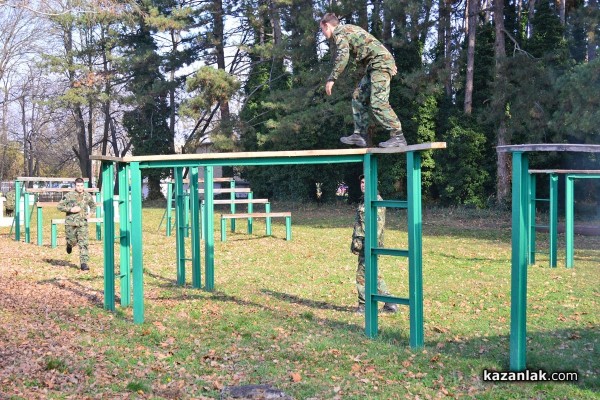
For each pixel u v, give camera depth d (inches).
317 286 457.1
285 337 311.3
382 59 305.6
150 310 374.6
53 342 287.9
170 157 336.5
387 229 895.7
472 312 372.8
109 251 373.4
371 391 232.7
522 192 260.7
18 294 407.5
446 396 228.5
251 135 1390.3
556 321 347.3
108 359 267.3
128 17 1017.5
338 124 1312.7
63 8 915.4
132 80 1598.2
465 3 1501.0
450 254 631.2
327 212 1208.2
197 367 260.8
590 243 748.0
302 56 1229.1
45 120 2150.6
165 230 866.1
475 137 1183.6
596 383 243.3
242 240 738.2
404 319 354.9
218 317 357.1
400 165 1259.8
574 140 1099.3
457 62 1175.6
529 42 1182.9
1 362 252.5
